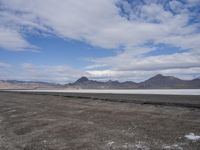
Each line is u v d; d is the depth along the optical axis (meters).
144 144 12.62
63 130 17.50
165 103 29.08
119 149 12.15
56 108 31.50
